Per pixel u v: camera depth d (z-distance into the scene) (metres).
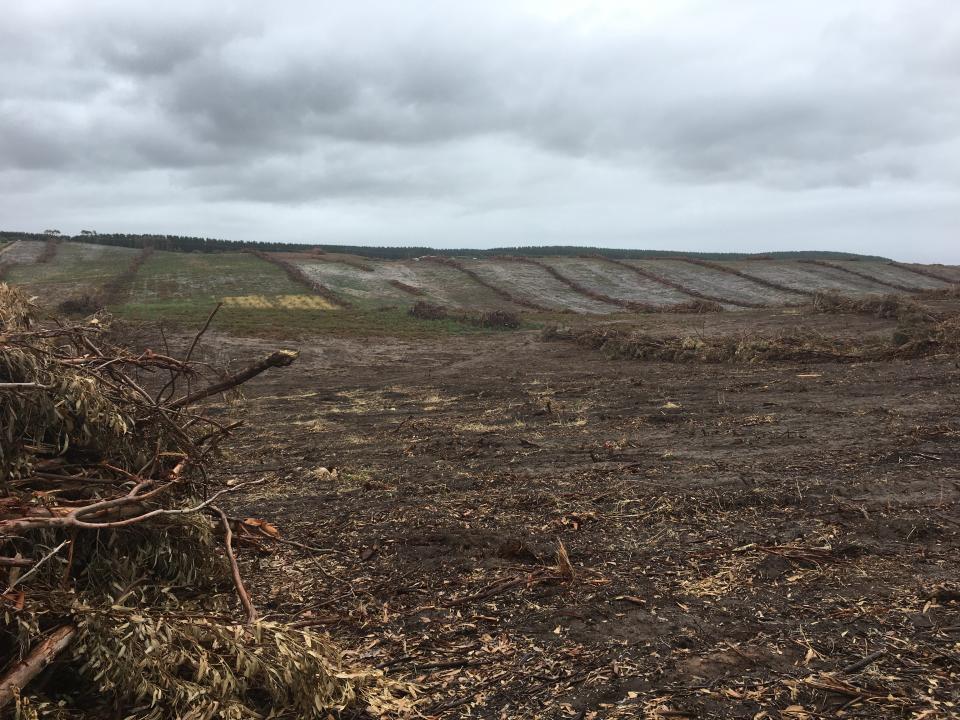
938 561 3.84
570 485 5.82
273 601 3.58
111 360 3.41
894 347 14.95
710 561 3.98
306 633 2.52
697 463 6.42
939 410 8.54
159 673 2.13
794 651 2.87
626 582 3.70
